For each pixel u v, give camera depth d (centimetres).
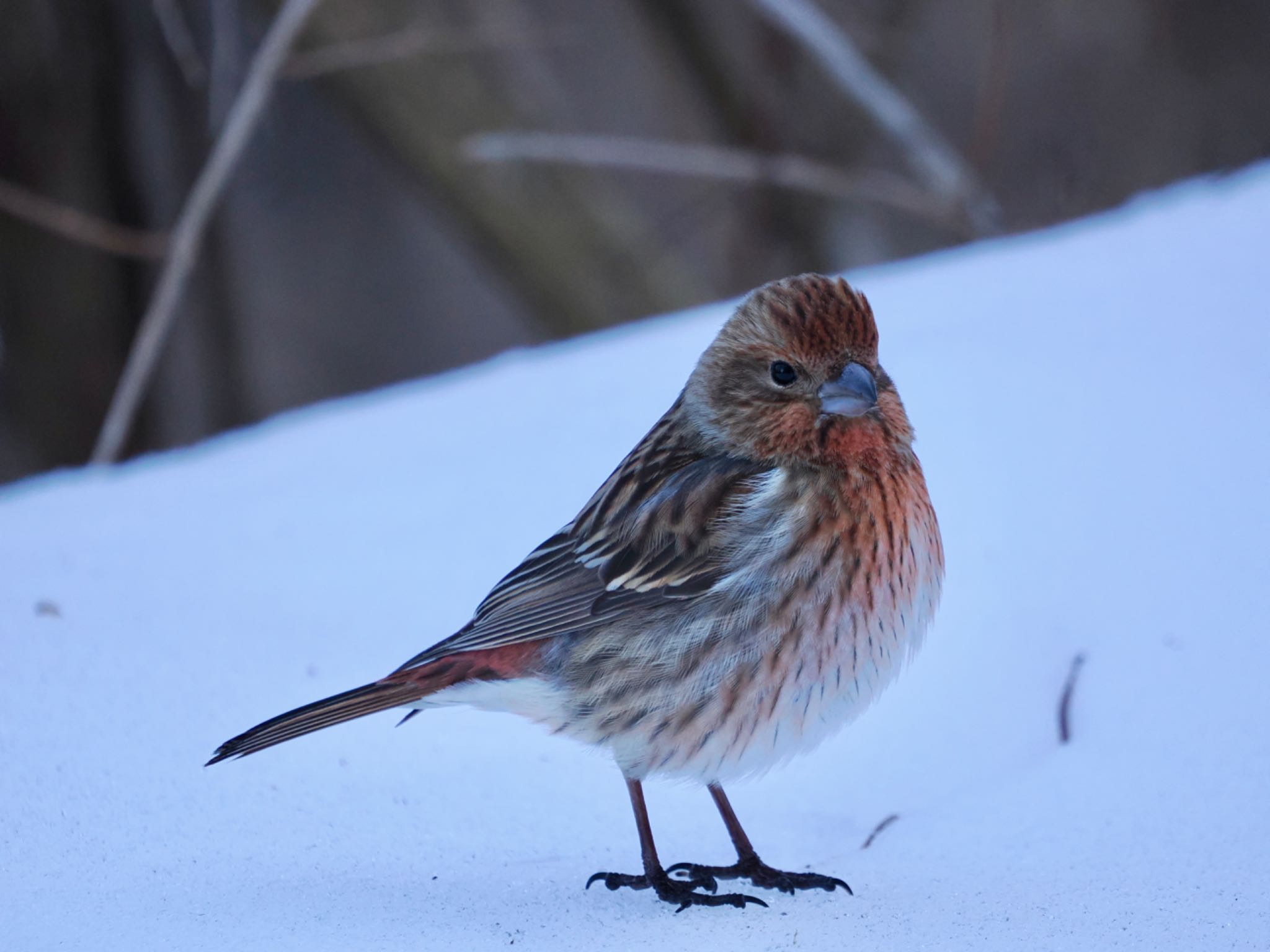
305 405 2462
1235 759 757
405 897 702
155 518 1210
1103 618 888
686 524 835
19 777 796
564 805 814
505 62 2048
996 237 1877
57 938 656
